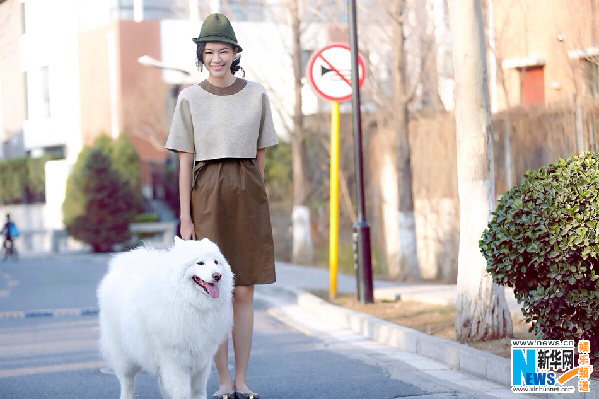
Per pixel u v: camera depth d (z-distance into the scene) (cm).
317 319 1312
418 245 1902
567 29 1505
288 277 1902
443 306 1255
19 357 1029
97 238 4244
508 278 747
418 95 2008
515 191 745
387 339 1059
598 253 691
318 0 2242
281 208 2895
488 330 915
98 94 4722
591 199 697
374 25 2078
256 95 723
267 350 1034
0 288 2117
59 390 823
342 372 875
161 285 604
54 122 4959
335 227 1417
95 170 4291
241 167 715
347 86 1366
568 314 731
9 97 5175
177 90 3500
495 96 1802
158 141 4625
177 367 612
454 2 928
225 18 720
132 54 4588
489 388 771
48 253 4491
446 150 1766
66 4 4844
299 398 757
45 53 4944
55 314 1493
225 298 617
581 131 1280
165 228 4400
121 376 680
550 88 1625
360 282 1316
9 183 5122
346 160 2564
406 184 1759
